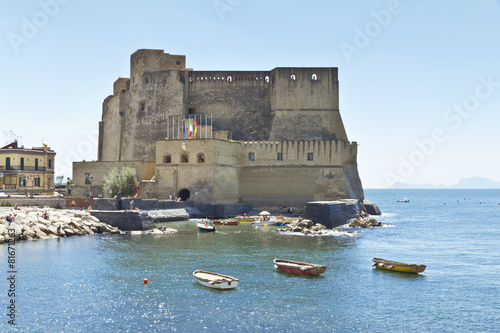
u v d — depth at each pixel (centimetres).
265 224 6806
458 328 2630
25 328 2544
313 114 9506
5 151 8475
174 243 4991
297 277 3597
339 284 3422
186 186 7838
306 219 6544
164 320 2672
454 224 8175
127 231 5656
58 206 6419
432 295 3192
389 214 11125
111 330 2530
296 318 2733
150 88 9875
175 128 9475
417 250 4897
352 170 9206
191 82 9925
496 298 3142
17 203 6344
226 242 5119
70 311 2792
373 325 2653
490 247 5166
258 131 9781
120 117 10462
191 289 3238
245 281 3466
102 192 8400
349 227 6744
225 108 9869
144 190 7956
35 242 4888
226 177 8169
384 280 3550
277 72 9525
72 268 3753
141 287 3269
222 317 2728
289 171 8619
